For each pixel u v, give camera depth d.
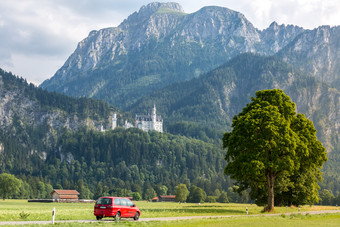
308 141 83.31
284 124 77.50
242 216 61.12
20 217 50.88
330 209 102.62
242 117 81.38
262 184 88.12
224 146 85.25
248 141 77.75
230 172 82.81
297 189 95.00
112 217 52.16
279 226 44.00
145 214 62.56
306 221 53.53
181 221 46.72
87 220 48.31
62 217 52.97
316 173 98.38
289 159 75.94
